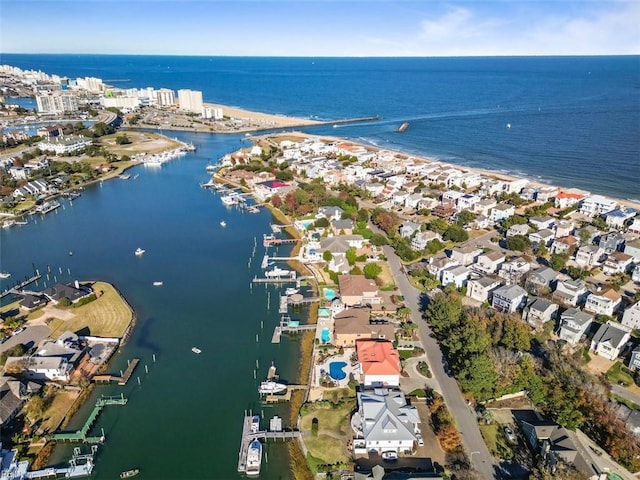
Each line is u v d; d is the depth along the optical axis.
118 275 138.12
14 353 98.31
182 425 83.56
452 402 86.62
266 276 135.38
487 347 94.12
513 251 150.62
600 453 74.88
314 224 167.00
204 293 127.81
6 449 77.06
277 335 108.19
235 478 73.62
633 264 138.88
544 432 76.56
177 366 98.88
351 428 81.06
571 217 180.38
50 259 148.88
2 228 175.75
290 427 82.31
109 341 105.25
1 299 124.75
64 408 86.62
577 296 117.06
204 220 183.62
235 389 92.19
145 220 184.00
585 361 96.12
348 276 127.25
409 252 143.12
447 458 75.12
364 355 94.69
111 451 78.25
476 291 121.31
